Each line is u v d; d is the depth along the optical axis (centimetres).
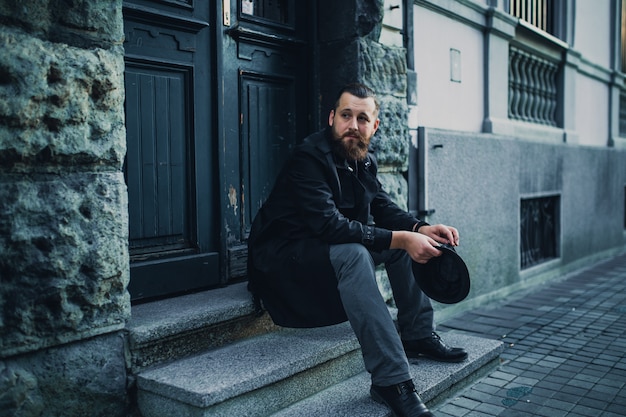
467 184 459
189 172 297
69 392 211
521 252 571
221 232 311
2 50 189
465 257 458
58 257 204
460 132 451
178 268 289
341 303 247
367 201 271
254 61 332
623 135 905
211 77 306
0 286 192
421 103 431
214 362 241
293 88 358
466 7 478
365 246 246
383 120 365
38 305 201
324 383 259
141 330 228
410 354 297
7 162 194
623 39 891
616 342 366
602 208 752
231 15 316
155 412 222
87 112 212
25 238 196
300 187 251
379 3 355
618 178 809
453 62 469
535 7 616
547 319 428
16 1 193
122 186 223
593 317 432
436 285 252
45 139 201
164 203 286
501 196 507
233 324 270
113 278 221
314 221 246
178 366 237
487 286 488
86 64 210
